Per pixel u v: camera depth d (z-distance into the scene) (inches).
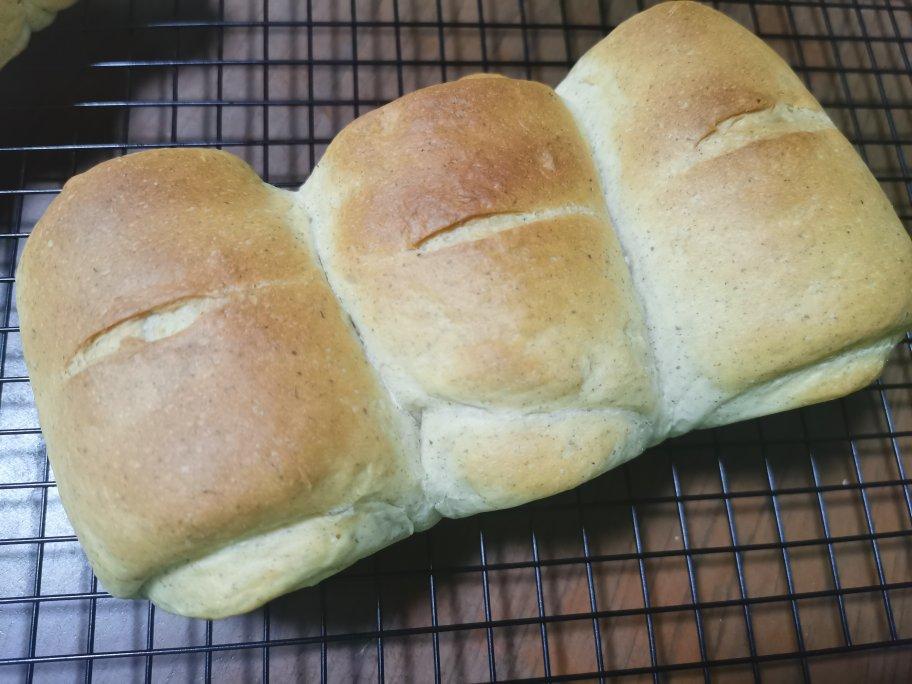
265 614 7.2
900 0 10.0
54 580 7.3
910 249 6.1
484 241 5.4
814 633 7.8
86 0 8.9
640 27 6.8
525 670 7.4
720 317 5.9
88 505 5.2
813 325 5.8
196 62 8.4
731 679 7.5
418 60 9.3
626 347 5.7
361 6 9.4
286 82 9.0
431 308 5.4
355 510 5.5
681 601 7.7
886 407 8.3
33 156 8.4
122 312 5.2
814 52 9.8
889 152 9.4
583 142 6.5
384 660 7.3
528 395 5.4
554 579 7.7
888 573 8.0
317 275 5.7
